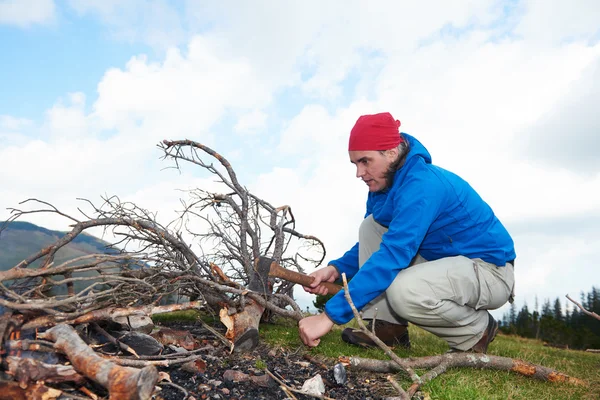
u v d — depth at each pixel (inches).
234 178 144.1
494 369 115.8
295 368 102.8
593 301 1524.4
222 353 105.7
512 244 124.5
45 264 89.2
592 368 144.9
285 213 163.0
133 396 57.5
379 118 110.3
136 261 105.9
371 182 117.6
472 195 117.6
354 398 90.1
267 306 116.6
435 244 121.5
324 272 136.6
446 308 112.5
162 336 103.3
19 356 67.1
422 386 96.3
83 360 63.2
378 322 130.3
